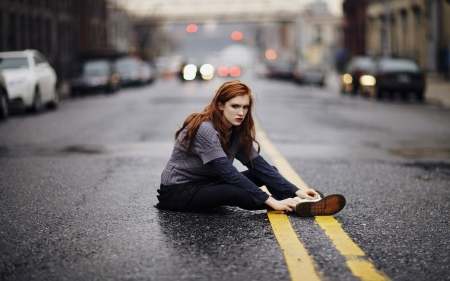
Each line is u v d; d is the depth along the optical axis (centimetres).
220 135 507
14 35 3616
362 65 2908
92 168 791
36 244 438
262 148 998
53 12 4453
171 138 1134
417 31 4359
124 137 1158
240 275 369
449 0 3272
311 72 4303
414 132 1300
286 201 507
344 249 421
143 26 7669
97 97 2961
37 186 665
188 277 366
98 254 412
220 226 482
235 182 505
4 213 535
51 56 4409
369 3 5712
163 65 6969
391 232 470
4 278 368
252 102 513
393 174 751
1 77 1623
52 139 1142
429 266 388
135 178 714
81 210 545
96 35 5656
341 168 794
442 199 602
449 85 3238
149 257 405
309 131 1288
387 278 364
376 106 2200
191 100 2409
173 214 523
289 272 373
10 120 1595
